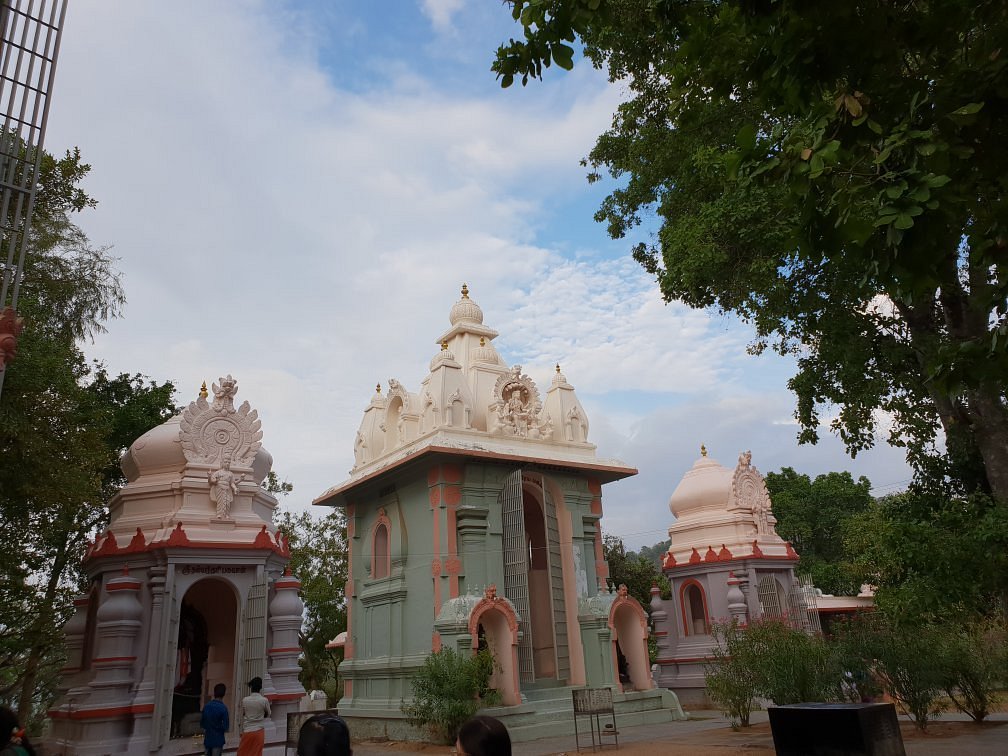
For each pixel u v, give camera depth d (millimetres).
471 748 3145
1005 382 5496
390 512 21016
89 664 15609
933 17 5156
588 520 21422
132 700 13727
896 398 14383
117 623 13938
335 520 34312
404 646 19156
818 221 5320
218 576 14953
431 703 15820
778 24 5430
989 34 5223
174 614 14266
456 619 16984
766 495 26266
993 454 12422
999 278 5250
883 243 4992
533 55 6262
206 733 12117
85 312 17062
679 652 24328
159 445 16500
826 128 5328
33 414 12023
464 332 23922
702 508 26094
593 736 14891
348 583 22484
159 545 14445
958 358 5504
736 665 15438
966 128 5203
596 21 6535
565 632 19359
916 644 13422
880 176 4828
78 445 13188
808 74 5340
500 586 18781
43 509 13578
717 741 13938
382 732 18547
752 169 5613
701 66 6609
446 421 19875
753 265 12516
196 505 15859
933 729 13367
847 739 7523
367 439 23141
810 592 28250
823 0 4957
